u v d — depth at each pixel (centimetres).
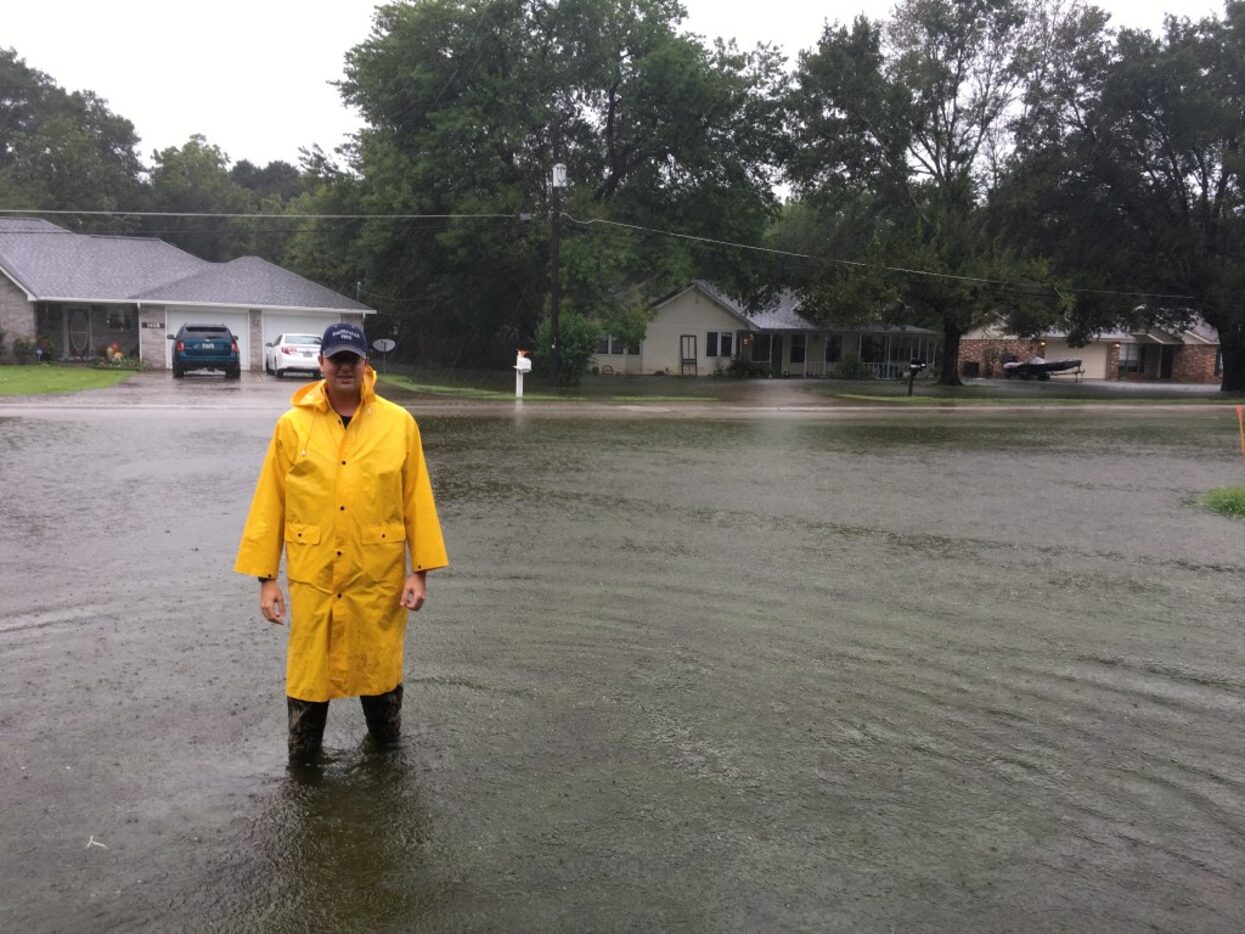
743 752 423
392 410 395
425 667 520
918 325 4656
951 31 4334
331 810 359
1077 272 4538
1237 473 1523
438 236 3731
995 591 725
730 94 3969
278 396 2297
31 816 349
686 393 3319
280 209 6912
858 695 498
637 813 364
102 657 517
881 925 296
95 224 6262
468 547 812
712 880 320
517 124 3697
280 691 475
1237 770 419
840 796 383
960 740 443
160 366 3472
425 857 329
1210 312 4694
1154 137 4584
